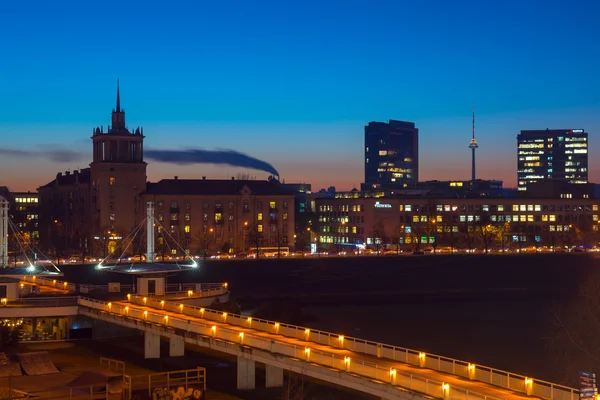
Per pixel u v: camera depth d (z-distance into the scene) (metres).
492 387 83.69
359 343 104.38
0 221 188.12
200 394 91.19
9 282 161.25
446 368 91.62
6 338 150.12
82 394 89.94
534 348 172.75
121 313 143.75
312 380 125.25
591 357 138.62
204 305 177.62
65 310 157.12
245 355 110.69
